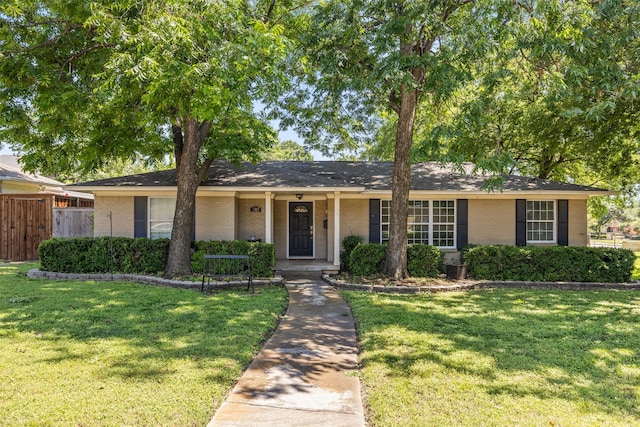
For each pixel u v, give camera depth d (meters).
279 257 13.90
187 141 10.22
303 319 6.59
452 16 9.67
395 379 3.99
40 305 6.84
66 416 3.11
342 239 13.01
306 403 3.51
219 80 5.68
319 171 14.18
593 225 51.66
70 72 8.16
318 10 10.18
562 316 6.75
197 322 5.94
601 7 8.32
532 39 8.49
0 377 3.82
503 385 3.86
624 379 4.06
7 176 15.06
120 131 9.81
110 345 4.80
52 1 7.45
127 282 9.62
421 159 8.50
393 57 8.42
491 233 12.83
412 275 10.69
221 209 12.16
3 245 14.18
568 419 3.21
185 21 5.63
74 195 16.83
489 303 7.86
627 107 11.40
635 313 7.02
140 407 3.28
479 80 12.41
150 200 12.36
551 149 15.23
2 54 6.88
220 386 3.73
